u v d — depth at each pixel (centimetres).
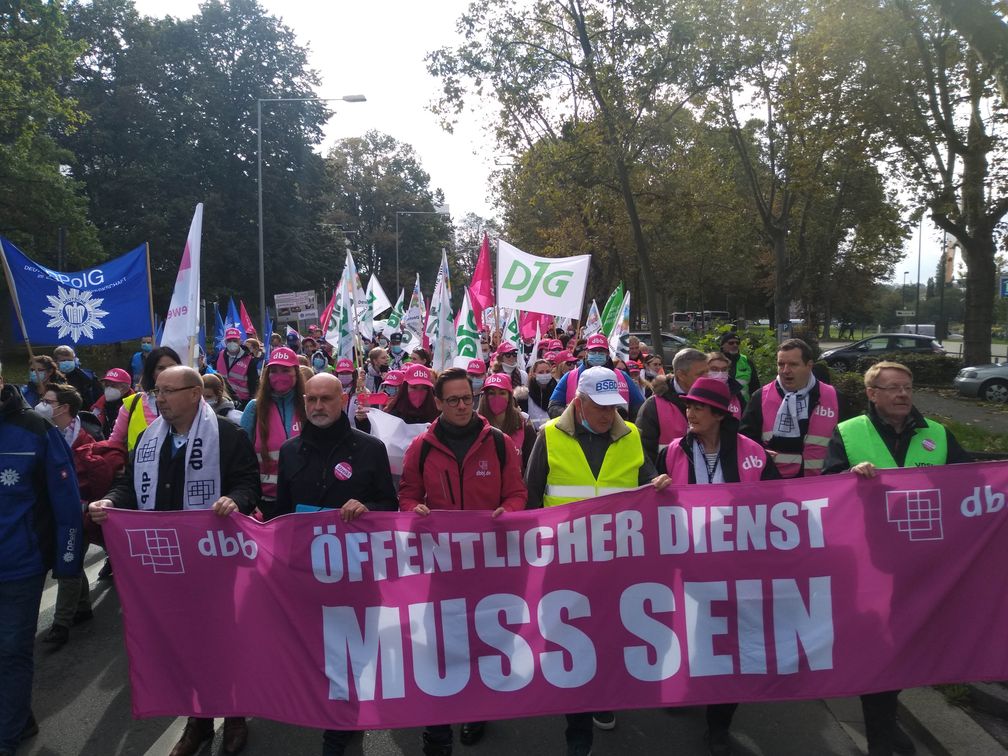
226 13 4678
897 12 1892
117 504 391
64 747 400
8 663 367
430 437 409
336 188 6469
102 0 4409
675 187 2247
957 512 375
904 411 389
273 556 374
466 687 371
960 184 2116
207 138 4447
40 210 3016
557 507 378
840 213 3022
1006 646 369
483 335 1434
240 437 412
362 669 371
